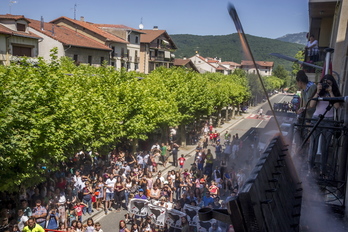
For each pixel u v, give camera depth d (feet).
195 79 128.77
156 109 81.05
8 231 37.29
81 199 55.98
